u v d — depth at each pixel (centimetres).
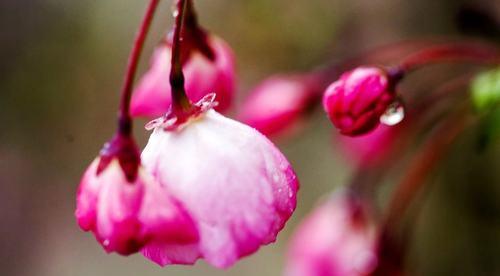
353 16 44
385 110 30
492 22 40
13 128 51
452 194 42
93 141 52
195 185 27
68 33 50
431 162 36
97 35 50
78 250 58
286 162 28
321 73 37
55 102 51
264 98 37
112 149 28
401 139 38
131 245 27
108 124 51
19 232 56
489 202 41
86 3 50
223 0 45
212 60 31
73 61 50
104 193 28
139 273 59
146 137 51
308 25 44
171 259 27
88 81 51
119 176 28
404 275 35
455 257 42
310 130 48
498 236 42
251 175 27
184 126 28
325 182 49
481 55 33
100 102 51
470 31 41
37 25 50
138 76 48
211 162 27
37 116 51
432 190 42
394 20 43
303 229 38
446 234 42
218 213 27
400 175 43
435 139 36
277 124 36
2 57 50
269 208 27
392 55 37
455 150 41
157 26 48
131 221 27
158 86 31
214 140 28
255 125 36
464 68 42
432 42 37
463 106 35
